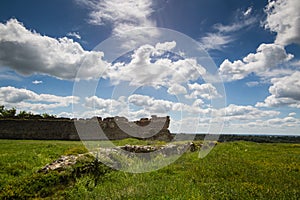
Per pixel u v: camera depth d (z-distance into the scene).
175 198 8.20
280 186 10.01
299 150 24.11
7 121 38.94
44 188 9.53
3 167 11.84
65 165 11.14
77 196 8.90
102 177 11.26
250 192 9.04
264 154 20.14
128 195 8.67
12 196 8.73
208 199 8.09
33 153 15.97
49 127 38.59
